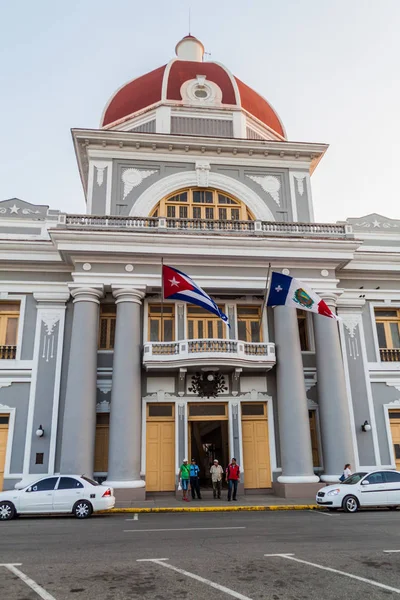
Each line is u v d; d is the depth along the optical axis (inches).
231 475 692.1
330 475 728.3
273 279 735.1
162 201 884.6
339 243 799.1
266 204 908.6
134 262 774.5
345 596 230.8
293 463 725.9
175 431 767.7
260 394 799.1
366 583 251.6
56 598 229.1
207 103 987.3
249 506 623.5
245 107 1016.2
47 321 797.2
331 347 778.2
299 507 623.8
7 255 800.3
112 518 540.1
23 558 313.6
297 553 323.9
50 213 860.0
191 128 965.8
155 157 901.2
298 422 740.0
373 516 528.4
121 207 866.8
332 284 812.6
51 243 800.9
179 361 743.7
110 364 781.9
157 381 784.3
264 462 778.8
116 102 1053.2
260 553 324.8
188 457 761.0
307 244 796.6
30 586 248.5
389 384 844.0
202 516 554.6
